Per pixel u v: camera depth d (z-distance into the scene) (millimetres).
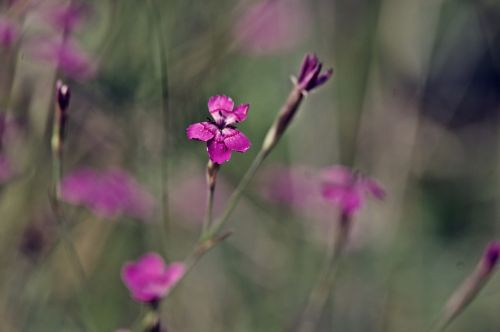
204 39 722
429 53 833
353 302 757
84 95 694
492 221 888
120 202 678
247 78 789
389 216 785
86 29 703
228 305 728
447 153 914
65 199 674
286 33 779
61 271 693
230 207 594
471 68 954
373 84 810
